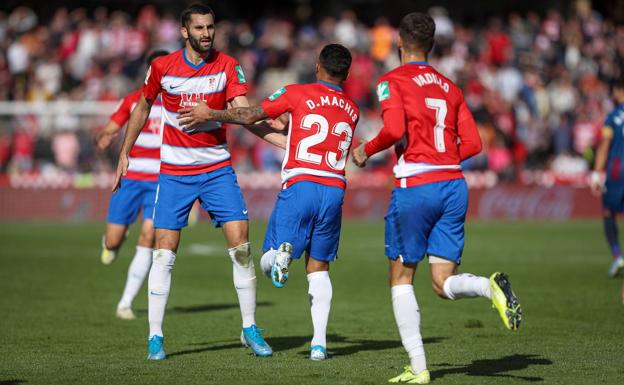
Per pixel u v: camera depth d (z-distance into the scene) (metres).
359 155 21.66
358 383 21.22
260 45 101.75
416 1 114.31
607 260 51.38
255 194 81.50
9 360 24.33
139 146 33.22
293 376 22.06
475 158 86.06
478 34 104.94
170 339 28.05
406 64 22.06
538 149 90.88
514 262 50.22
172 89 25.11
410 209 21.42
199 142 25.31
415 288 40.81
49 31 100.44
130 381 21.50
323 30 101.31
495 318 32.03
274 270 22.70
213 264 50.56
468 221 82.31
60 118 85.69
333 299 37.28
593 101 96.69
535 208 85.25
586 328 29.66
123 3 110.88
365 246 60.41
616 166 43.66
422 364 21.16
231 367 23.30
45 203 81.06
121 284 42.31
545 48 103.69
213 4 112.06
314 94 24.48
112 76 92.94
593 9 120.38
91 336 28.45
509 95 96.56
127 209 33.47
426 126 21.48
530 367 23.19
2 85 94.56
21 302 36.16
